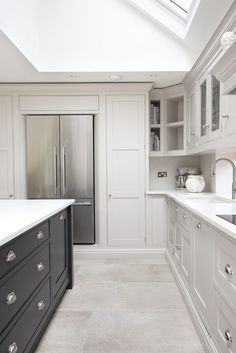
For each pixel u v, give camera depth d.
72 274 2.71
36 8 3.00
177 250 2.84
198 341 1.87
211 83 2.36
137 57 3.08
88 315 2.21
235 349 1.28
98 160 3.61
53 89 3.52
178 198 2.72
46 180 3.60
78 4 3.06
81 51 3.07
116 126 3.56
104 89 3.53
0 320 1.21
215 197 2.89
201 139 2.72
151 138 3.86
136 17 3.06
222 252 1.45
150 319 2.14
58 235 2.28
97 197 3.65
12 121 3.55
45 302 1.90
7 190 3.59
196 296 2.02
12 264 1.35
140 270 3.19
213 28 2.47
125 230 3.62
